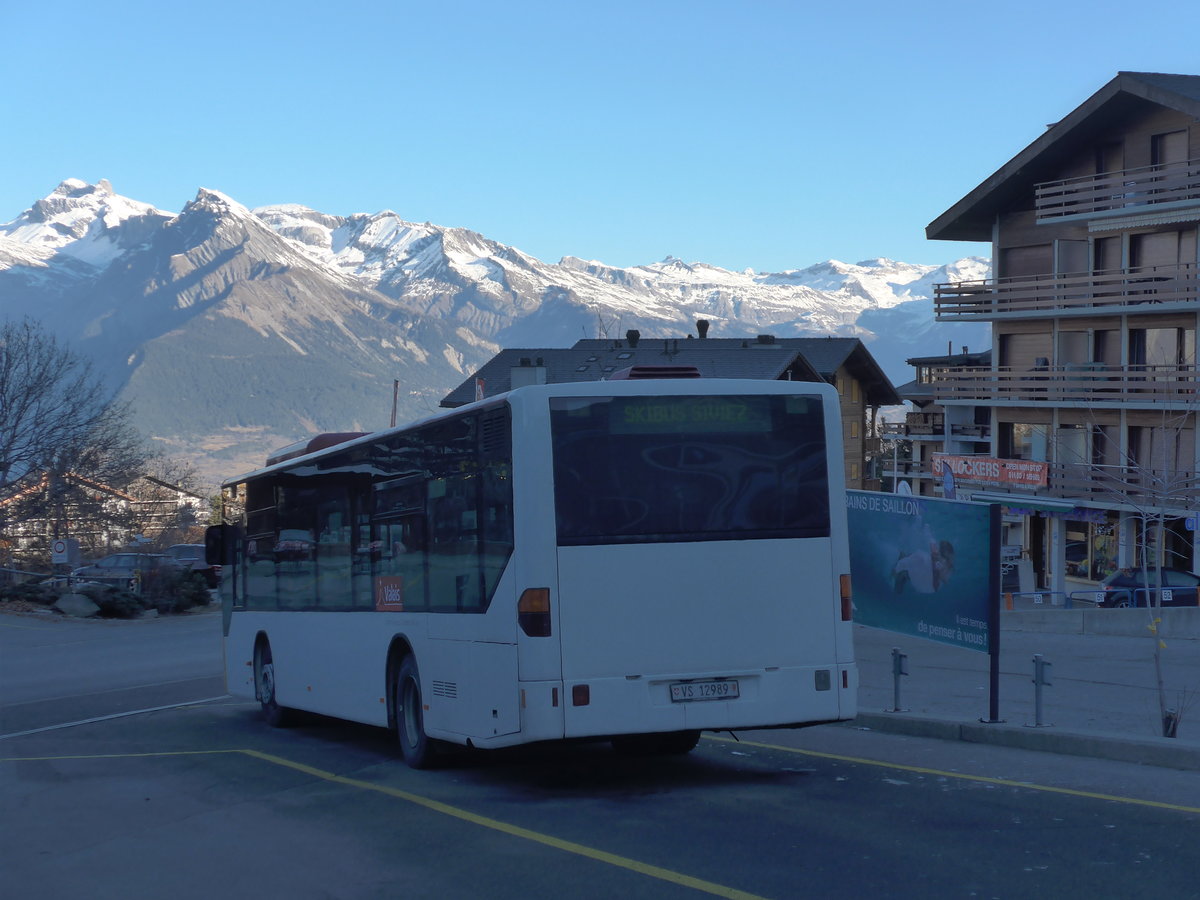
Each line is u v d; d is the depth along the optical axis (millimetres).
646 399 9672
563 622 9336
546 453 9430
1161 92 42625
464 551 10289
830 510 9977
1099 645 23719
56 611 41094
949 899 6223
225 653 18453
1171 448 41281
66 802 10195
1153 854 6984
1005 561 42750
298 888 6988
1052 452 48438
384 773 11297
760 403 9906
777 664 9734
